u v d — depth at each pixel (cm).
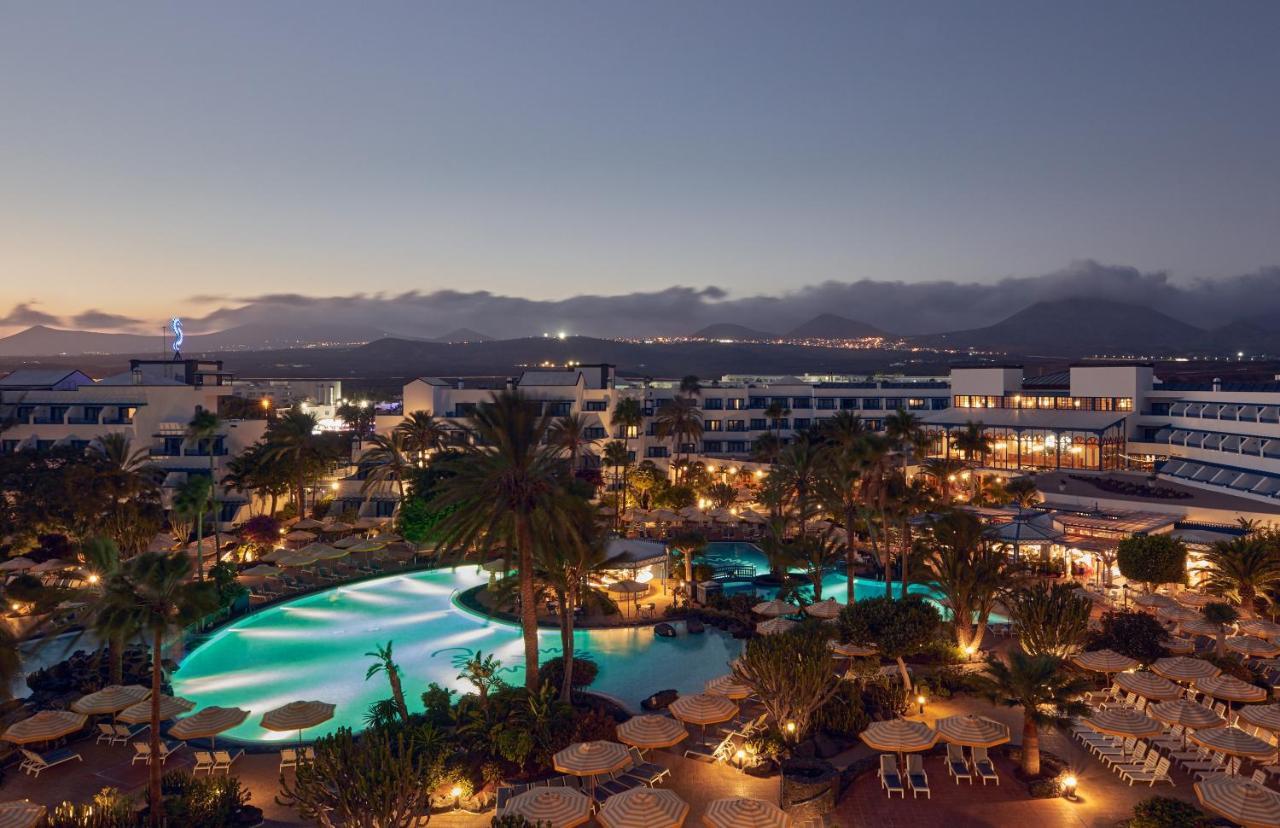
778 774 3431
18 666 3550
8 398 9225
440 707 4009
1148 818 2772
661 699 4250
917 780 3284
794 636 3850
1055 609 4119
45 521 6700
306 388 19250
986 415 11125
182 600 3152
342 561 7600
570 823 2789
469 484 4075
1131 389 9925
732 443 13212
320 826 2798
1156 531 6309
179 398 9325
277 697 4559
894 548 6925
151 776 3025
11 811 2781
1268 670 4378
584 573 4409
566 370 13338
